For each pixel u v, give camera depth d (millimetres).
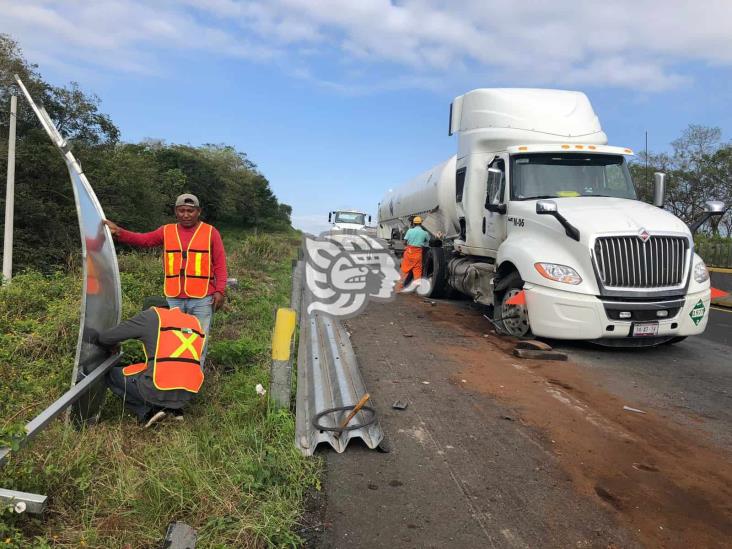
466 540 2930
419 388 5441
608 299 6602
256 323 7793
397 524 3059
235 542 2713
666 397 5453
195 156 41469
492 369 6207
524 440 4270
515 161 8391
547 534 3016
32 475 2953
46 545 2500
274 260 17766
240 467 3338
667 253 6703
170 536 2629
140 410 4117
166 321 4188
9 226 8852
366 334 7820
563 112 8875
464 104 10242
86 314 3803
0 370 4676
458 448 4078
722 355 7309
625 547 2924
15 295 6902
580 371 6250
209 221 42812
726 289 14008
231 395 4723
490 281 8805
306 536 2916
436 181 12922
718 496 3506
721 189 25234
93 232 4031
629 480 3678
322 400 4590
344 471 3652
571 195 8094
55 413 3297
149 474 3119
